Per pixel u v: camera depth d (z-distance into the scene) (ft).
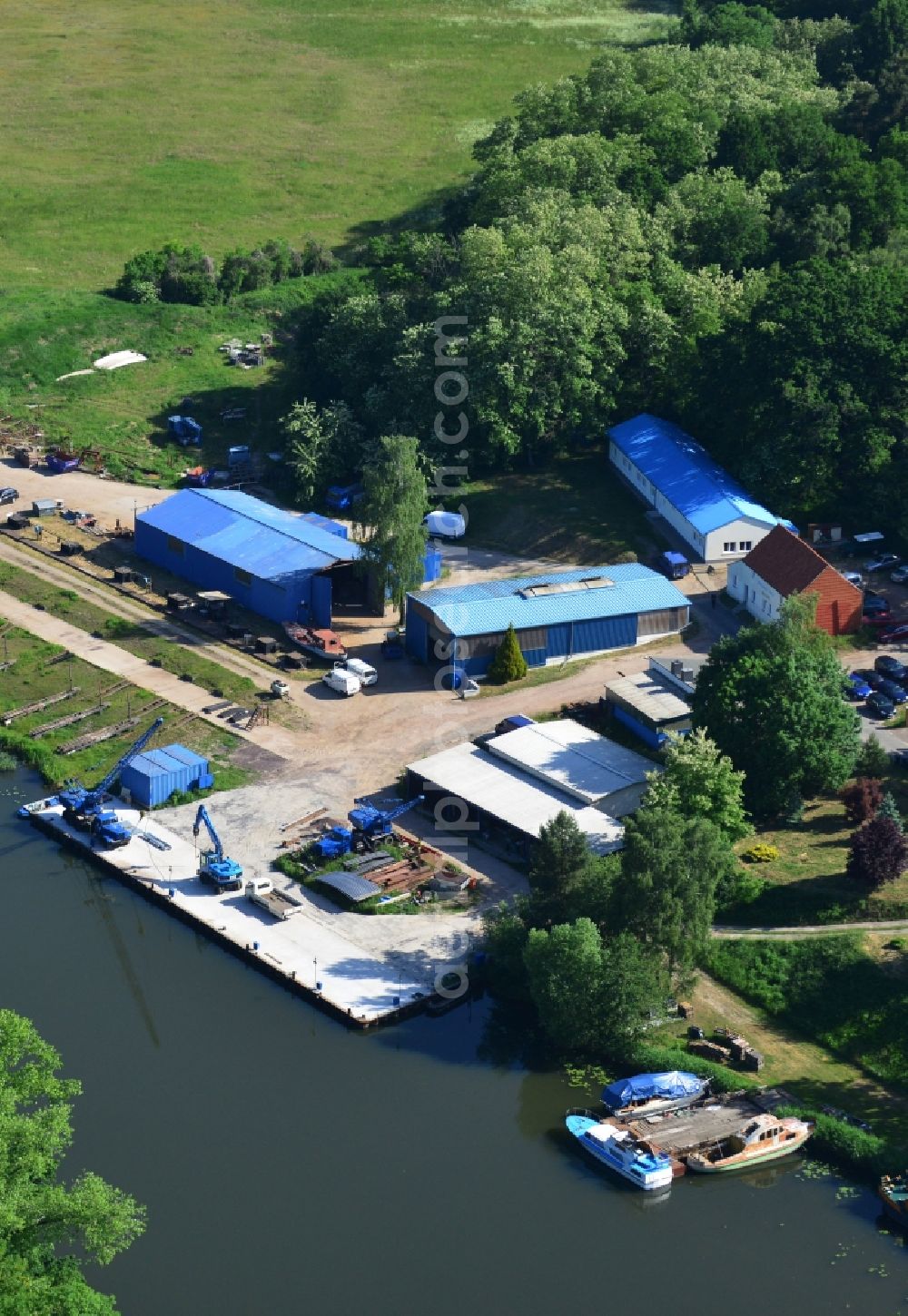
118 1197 310.65
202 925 430.20
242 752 504.02
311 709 527.40
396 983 407.64
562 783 465.06
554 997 379.55
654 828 389.80
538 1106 371.15
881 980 392.47
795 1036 388.37
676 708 498.69
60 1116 300.81
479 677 542.98
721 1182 349.20
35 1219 292.40
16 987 410.72
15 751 510.99
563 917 399.85
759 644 463.01
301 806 477.77
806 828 449.89
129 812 472.44
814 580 540.11
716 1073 372.58
